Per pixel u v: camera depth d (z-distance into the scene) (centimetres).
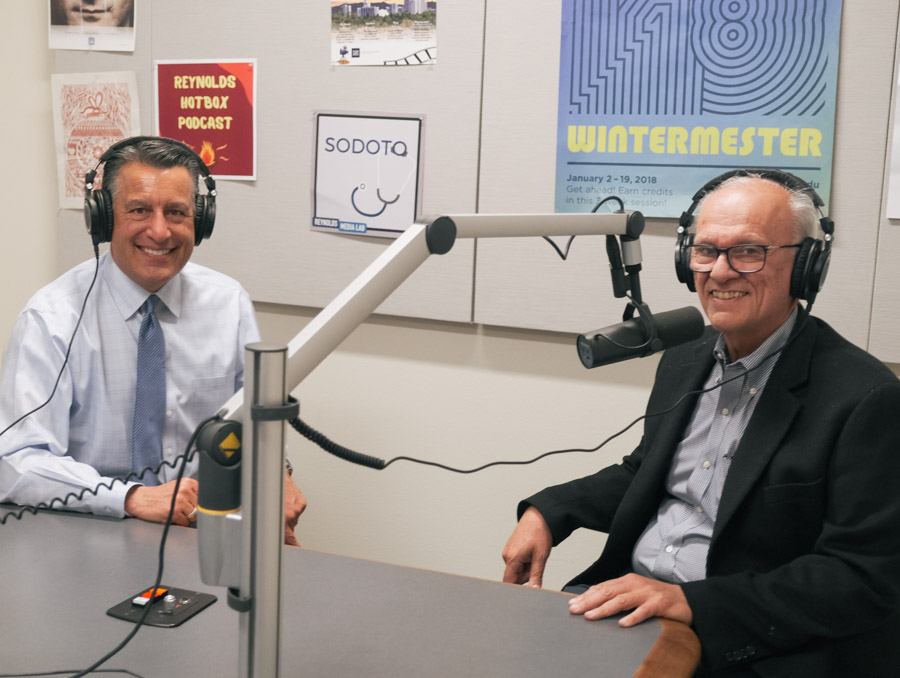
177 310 184
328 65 234
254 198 246
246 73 242
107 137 257
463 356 234
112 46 254
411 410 240
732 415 147
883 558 124
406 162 230
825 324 146
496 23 218
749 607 120
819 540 128
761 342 146
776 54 196
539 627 112
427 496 241
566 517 161
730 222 138
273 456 80
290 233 244
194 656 101
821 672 122
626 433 221
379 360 242
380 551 248
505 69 219
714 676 125
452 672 100
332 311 89
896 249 193
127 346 176
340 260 240
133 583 119
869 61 191
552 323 221
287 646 104
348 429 247
